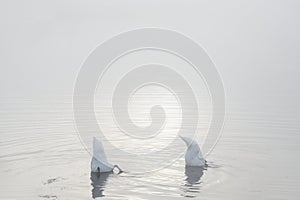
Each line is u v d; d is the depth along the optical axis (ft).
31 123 84.23
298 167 60.54
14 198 50.98
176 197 50.67
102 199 50.37
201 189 53.06
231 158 64.28
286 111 90.12
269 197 51.31
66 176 57.77
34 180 56.13
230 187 53.78
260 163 61.98
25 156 65.46
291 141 71.61
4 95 108.58
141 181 55.88
